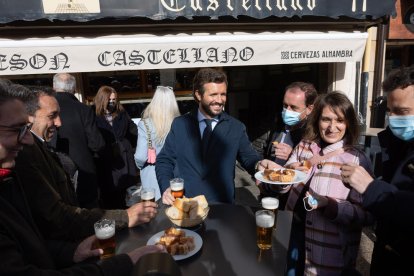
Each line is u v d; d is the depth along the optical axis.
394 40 4.63
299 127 2.34
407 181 1.40
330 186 1.69
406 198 1.29
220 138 2.12
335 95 1.79
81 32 3.32
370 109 4.74
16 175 1.21
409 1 4.36
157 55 3.18
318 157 1.82
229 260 1.30
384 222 1.49
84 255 1.33
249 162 2.16
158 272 0.69
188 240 1.38
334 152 1.76
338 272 1.71
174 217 1.54
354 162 1.69
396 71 1.45
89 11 3.05
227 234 1.53
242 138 2.23
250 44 3.34
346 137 1.80
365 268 2.68
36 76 4.46
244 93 6.24
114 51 3.10
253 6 3.33
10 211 1.09
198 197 1.67
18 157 1.33
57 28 3.27
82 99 4.52
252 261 1.29
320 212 1.73
